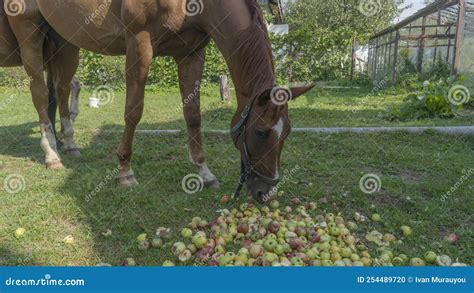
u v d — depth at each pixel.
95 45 4.48
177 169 4.84
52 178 4.63
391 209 3.90
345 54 17.97
